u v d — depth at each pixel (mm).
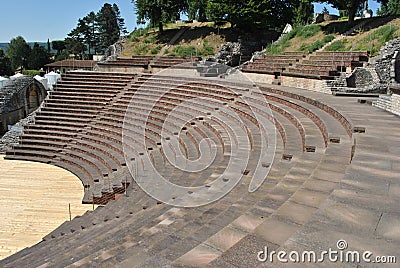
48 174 22531
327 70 24625
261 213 5648
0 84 40156
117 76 34438
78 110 29734
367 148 8289
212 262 3934
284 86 27391
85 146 25109
